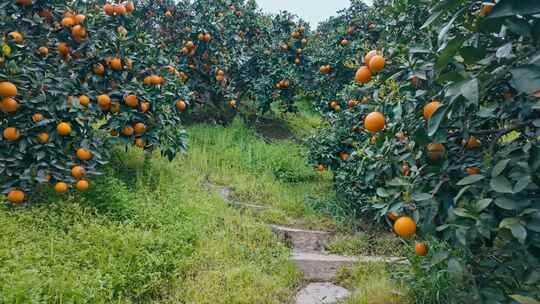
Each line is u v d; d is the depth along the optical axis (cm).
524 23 184
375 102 333
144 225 461
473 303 300
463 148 273
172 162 721
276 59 1100
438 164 275
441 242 373
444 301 366
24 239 383
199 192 621
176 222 481
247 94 1174
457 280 272
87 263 378
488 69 212
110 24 610
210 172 774
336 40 1110
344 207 682
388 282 423
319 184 835
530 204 214
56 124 476
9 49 437
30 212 423
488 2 189
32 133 463
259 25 1193
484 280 298
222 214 569
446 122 248
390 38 448
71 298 324
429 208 263
